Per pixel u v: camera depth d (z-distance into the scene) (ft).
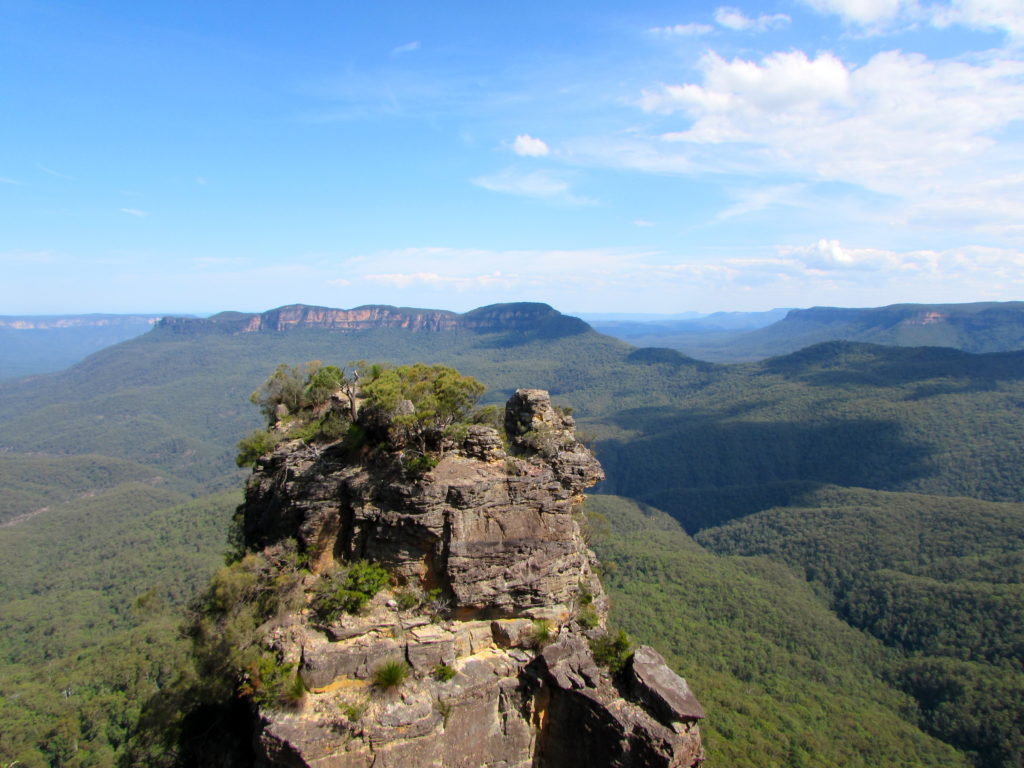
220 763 83.35
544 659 83.35
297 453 105.81
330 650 76.74
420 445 90.89
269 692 74.08
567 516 92.63
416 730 73.92
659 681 80.94
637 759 76.18
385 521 87.56
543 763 82.69
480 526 86.99
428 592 85.71
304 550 92.17
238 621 80.74
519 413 114.93
